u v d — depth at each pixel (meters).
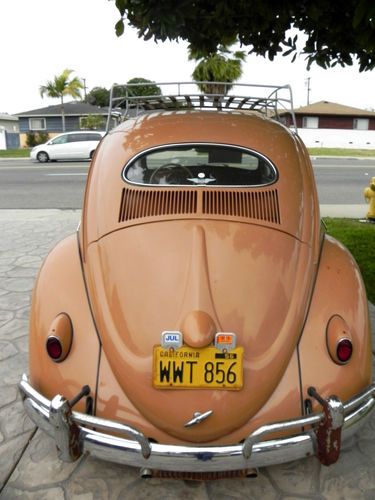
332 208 9.48
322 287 2.17
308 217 2.39
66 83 36.62
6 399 2.93
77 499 2.16
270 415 1.88
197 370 1.83
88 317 2.07
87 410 1.92
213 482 2.26
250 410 1.85
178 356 1.83
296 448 1.81
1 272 5.42
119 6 3.14
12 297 4.60
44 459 2.41
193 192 2.36
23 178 14.92
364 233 6.85
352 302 2.13
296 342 1.99
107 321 1.99
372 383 2.05
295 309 2.03
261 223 2.24
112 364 1.93
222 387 1.82
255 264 2.07
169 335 1.82
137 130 2.76
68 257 2.35
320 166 19.17
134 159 2.53
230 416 1.82
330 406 1.75
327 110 39.81
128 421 1.88
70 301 2.12
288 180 2.47
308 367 1.95
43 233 7.37
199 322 1.82
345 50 4.27
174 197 2.34
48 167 18.61
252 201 2.34
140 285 2.03
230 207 2.29
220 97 3.94
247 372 1.85
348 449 2.47
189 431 1.82
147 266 2.07
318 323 2.04
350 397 1.95
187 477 1.97
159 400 1.83
